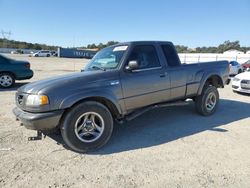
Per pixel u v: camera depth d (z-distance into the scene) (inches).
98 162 143.9
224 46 3772.1
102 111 160.1
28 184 120.3
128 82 173.6
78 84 153.9
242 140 178.2
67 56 2588.6
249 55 1674.5
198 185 120.3
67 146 165.2
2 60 406.3
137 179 125.6
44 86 149.4
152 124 215.2
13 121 217.2
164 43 204.8
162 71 195.5
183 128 204.4
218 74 244.1
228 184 121.3
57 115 146.1
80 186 119.3
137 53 183.8
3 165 138.2
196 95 228.2
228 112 259.1
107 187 118.6
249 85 356.8
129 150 160.7
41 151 157.3
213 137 183.9
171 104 207.6
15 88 410.0
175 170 134.5
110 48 197.6
